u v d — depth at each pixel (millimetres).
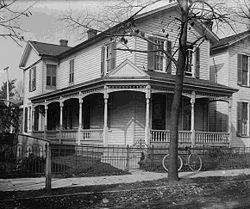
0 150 15062
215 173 15594
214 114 25719
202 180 12578
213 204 8930
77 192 9781
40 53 30219
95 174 14156
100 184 11523
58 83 30484
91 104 23516
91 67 24516
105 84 18547
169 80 18656
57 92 23891
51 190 9945
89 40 23391
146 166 16516
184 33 12398
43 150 14391
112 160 17750
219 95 21656
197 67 23656
